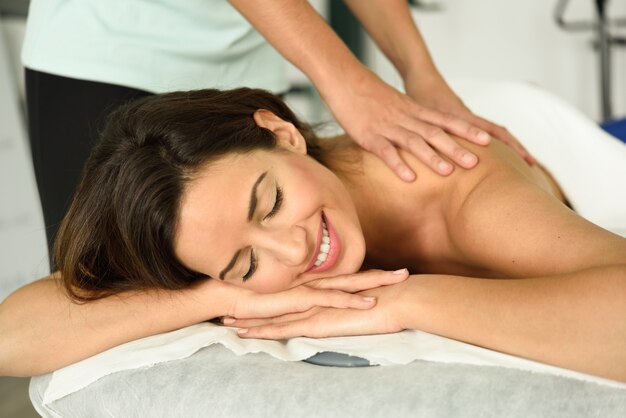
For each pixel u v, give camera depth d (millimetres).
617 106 4176
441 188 1209
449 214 1185
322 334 1027
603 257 905
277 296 1084
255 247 1045
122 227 1064
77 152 1421
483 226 1077
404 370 886
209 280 1125
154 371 1005
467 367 864
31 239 2959
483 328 903
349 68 1282
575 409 779
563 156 1562
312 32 1268
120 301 1132
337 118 1300
